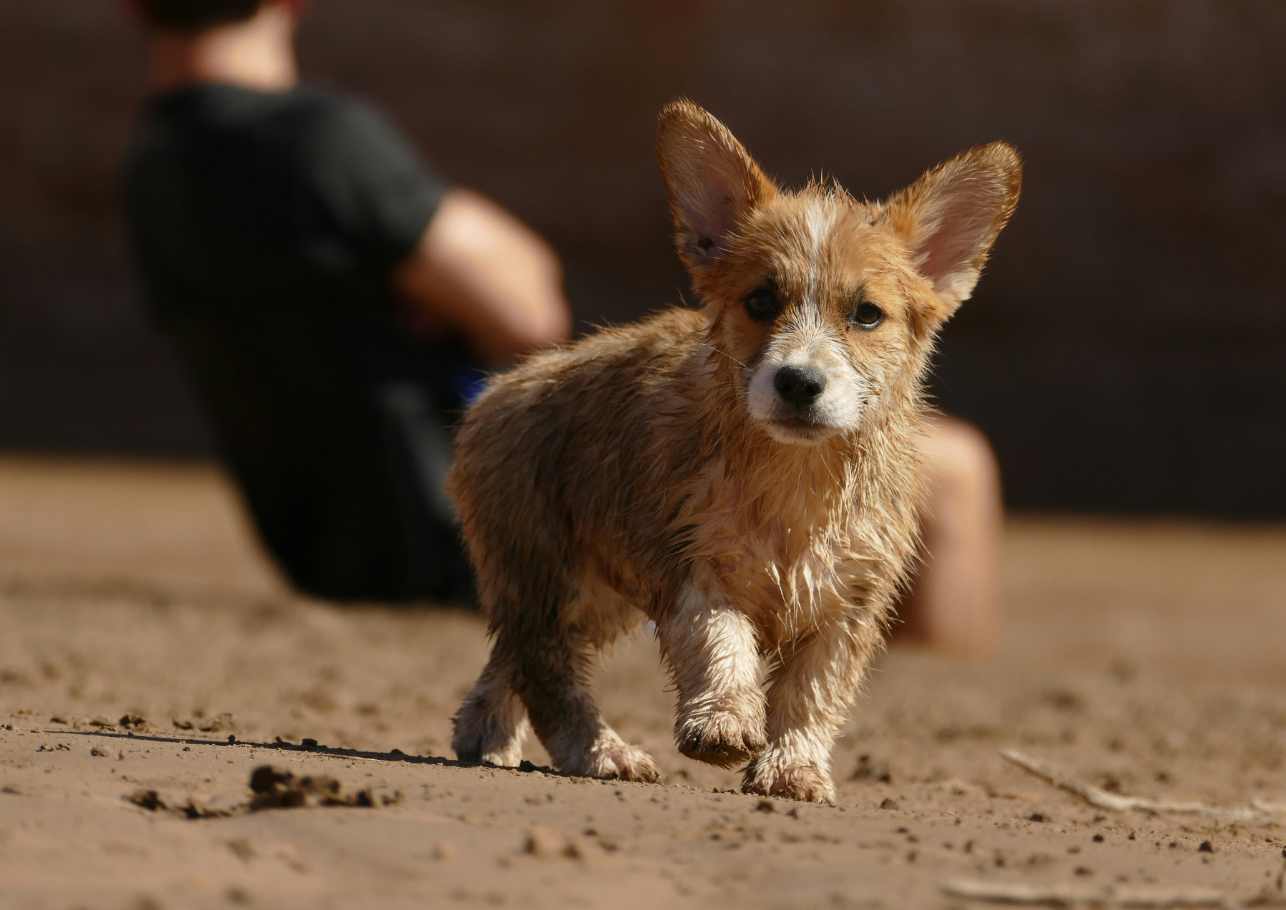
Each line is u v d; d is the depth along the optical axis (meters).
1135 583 23.78
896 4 44.88
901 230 7.21
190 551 23.17
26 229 46.41
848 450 6.71
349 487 15.56
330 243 14.59
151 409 41.03
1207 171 42.50
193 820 4.60
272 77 15.49
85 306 45.16
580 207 46.34
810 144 45.44
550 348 8.11
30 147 46.66
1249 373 40.69
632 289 45.78
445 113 47.09
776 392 6.46
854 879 4.20
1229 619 20.80
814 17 45.62
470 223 15.15
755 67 45.78
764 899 3.97
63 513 26.92
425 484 15.29
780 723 6.78
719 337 6.93
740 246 7.03
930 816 5.88
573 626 7.33
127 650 11.42
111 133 46.69
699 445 6.68
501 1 47.06
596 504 7.07
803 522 6.68
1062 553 26.95
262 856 4.18
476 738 7.45
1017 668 14.15
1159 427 38.22
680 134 7.21
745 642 6.43
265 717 8.84
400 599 15.84
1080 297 42.38
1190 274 42.28
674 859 4.42
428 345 15.42
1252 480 35.44
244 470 16.22
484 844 4.44
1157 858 5.02
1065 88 43.72
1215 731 11.41
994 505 16.88
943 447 15.67
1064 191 43.06
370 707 9.55
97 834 4.24
